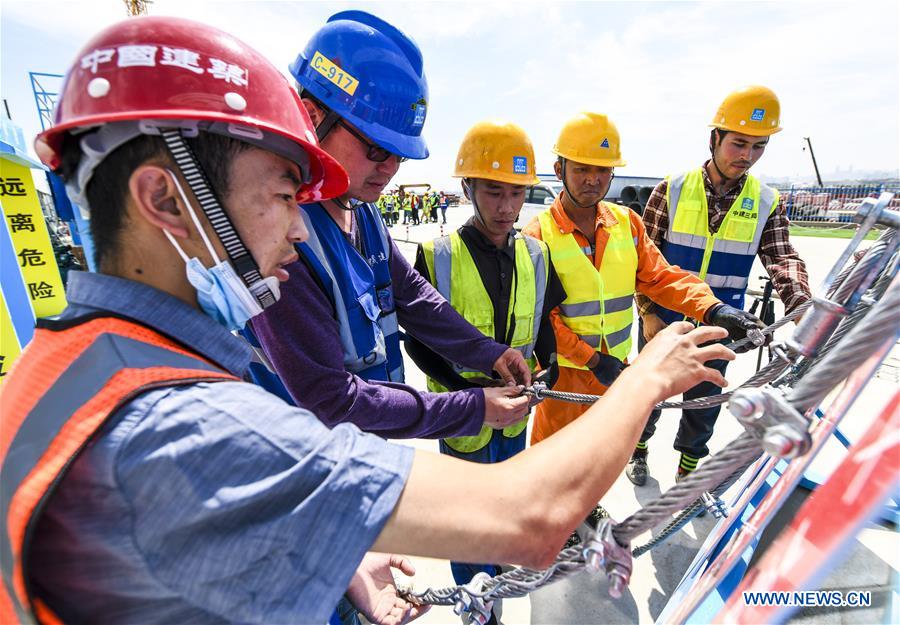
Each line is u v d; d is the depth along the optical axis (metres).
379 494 0.54
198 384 0.55
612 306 2.35
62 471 0.48
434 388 2.23
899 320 0.45
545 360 2.22
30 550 0.49
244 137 0.66
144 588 0.51
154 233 0.66
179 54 0.63
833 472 0.53
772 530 1.17
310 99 1.36
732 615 0.63
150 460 0.49
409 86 1.37
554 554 0.61
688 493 0.60
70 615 0.52
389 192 27.41
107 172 0.64
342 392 1.23
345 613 1.44
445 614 2.13
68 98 0.64
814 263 8.48
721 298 2.79
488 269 2.04
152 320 0.63
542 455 0.63
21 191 4.28
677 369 0.75
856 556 1.04
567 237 2.33
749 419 0.52
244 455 0.52
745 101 2.43
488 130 1.94
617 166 2.21
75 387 0.53
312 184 0.94
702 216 2.70
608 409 0.69
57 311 4.54
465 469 0.60
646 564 2.32
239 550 0.51
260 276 0.73
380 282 1.65
